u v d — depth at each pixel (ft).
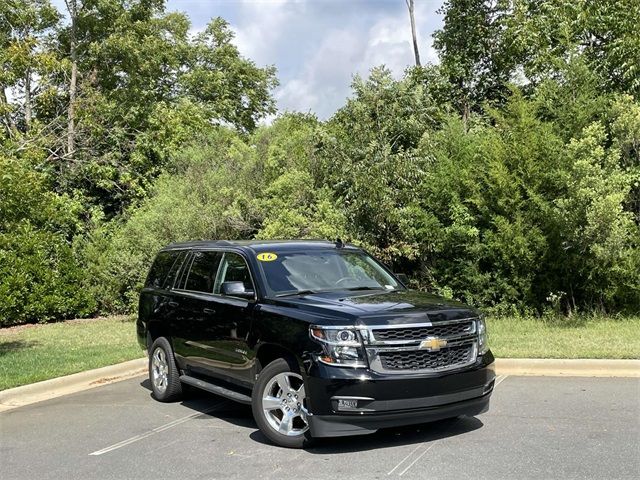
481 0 71.51
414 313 19.94
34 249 59.67
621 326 40.83
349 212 49.52
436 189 48.34
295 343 20.03
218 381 25.23
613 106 45.78
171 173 71.82
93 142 77.36
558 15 57.93
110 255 62.13
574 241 40.70
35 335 50.70
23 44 60.64
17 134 62.64
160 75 96.37
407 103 53.57
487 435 20.99
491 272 48.39
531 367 31.30
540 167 44.60
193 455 20.45
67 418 26.14
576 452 18.93
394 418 18.83
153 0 86.84
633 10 51.93
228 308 23.81
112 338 47.42
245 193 54.13
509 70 69.41
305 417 19.63
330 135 51.67
